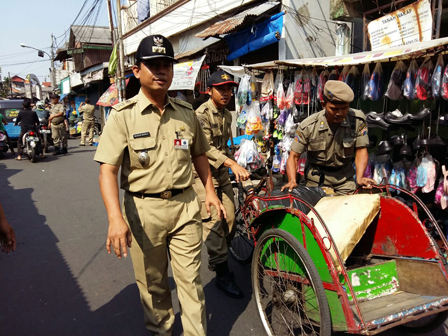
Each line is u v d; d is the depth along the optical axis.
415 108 4.55
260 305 2.69
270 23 7.75
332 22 8.16
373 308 2.28
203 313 2.27
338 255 2.10
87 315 3.03
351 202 2.61
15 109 13.55
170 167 2.20
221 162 3.26
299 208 2.82
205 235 3.37
